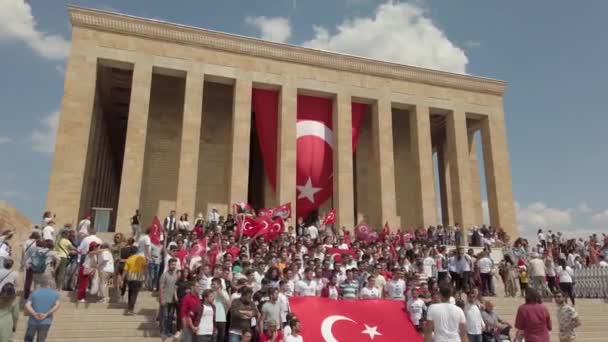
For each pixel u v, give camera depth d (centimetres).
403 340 1431
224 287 1381
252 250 2188
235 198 3125
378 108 3638
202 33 3306
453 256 2108
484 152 3975
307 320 1413
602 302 2264
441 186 4400
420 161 3628
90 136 3108
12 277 1221
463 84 3938
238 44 3384
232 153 3200
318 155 3466
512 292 2311
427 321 943
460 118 3853
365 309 1498
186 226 2623
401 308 1535
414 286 1527
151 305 1666
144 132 3038
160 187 3381
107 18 3120
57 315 1467
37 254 1488
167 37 3231
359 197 3862
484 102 3981
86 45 3052
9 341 932
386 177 3509
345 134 3500
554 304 2123
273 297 1250
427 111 3766
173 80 3603
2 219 2533
